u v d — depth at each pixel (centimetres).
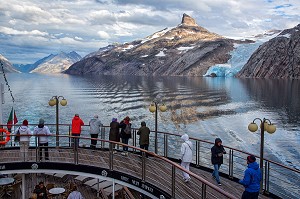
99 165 1429
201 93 12006
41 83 19912
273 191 2656
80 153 1645
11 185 1684
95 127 1800
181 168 1054
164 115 7031
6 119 6531
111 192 1692
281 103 9006
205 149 4028
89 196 1670
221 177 1450
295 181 2898
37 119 6588
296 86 14938
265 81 19338
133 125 5962
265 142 4488
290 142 4459
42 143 1526
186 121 6309
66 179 1850
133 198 1628
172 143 4353
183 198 1137
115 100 9850
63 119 6575
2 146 1803
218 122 6153
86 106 8469
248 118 6581
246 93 11900
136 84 17650
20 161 1449
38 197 1479
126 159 1560
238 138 4806
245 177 1003
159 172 1396
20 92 12925
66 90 13975
